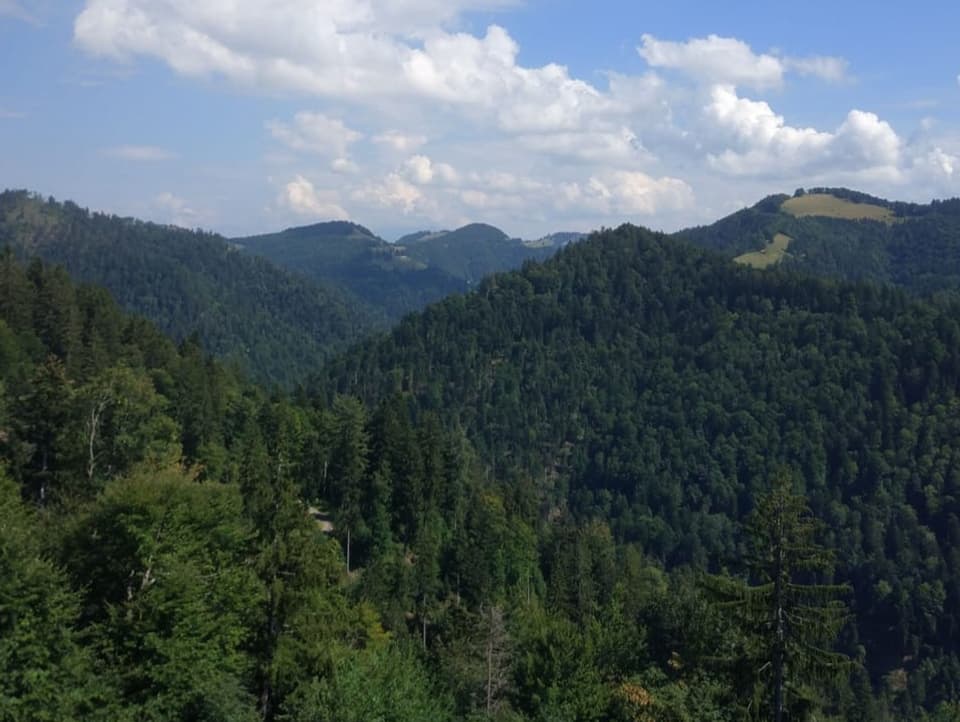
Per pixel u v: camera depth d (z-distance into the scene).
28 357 69.38
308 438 79.12
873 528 128.75
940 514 130.12
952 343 155.25
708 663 24.12
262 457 62.69
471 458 130.75
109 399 45.53
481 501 84.75
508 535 79.38
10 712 17.08
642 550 141.25
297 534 25.36
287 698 21.28
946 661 106.62
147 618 20.88
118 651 20.61
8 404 45.25
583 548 83.44
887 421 148.75
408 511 74.00
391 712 20.36
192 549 22.55
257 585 23.64
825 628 22.38
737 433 162.38
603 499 159.50
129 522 21.69
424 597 65.69
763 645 23.00
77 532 22.45
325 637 24.12
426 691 23.58
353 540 69.81
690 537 141.75
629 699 27.73
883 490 136.38
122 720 18.83
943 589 115.19
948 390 148.25
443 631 56.25
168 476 23.95
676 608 36.22
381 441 75.06
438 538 75.75
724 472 157.12
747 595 22.55
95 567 22.06
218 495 25.14
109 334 86.25
